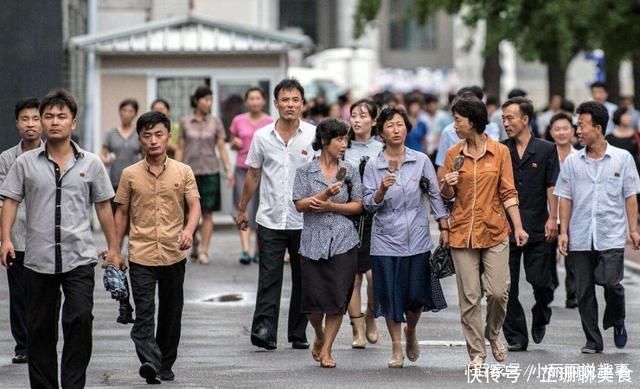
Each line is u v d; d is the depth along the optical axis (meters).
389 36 164.88
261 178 26.75
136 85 52.56
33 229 20.70
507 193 23.73
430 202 24.00
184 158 40.50
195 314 30.73
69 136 20.89
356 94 97.06
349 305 26.30
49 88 53.62
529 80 144.12
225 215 53.19
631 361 24.81
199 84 52.56
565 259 31.95
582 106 25.69
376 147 26.86
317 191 24.16
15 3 53.56
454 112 23.72
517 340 26.08
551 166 26.16
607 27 59.19
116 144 40.09
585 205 25.78
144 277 22.45
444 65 165.00
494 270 23.72
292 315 26.34
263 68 52.44
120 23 66.62
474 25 60.62
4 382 22.59
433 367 24.12
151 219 22.53
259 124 40.19
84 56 62.88
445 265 23.92
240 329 28.67
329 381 22.55
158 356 22.39
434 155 62.81
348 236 24.11
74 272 20.72
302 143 26.52
